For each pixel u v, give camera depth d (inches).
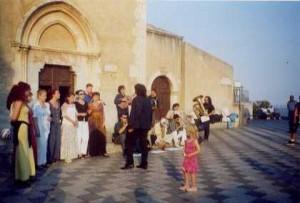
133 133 389.4
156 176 353.1
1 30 459.5
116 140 510.6
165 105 821.9
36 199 273.9
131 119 385.1
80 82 540.7
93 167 394.6
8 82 465.1
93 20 546.6
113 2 565.0
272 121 1278.3
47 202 266.7
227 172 375.2
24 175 308.5
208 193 293.9
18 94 313.6
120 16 573.3
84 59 543.5
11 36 466.9
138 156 470.0
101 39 555.5
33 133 322.0
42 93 393.1
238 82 1049.5
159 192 295.6
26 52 480.7
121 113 498.3
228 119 933.2
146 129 390.0
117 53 571.2
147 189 304.2
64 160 432.8
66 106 424.2
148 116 390.6
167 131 554.6
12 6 467.2
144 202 268.7
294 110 611.8
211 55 908.6
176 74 834.2
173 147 552.1
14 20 468.8
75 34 534.6
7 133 441.7
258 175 362.3
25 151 311.0
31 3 481.4
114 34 567.8
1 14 459.2
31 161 319.0
